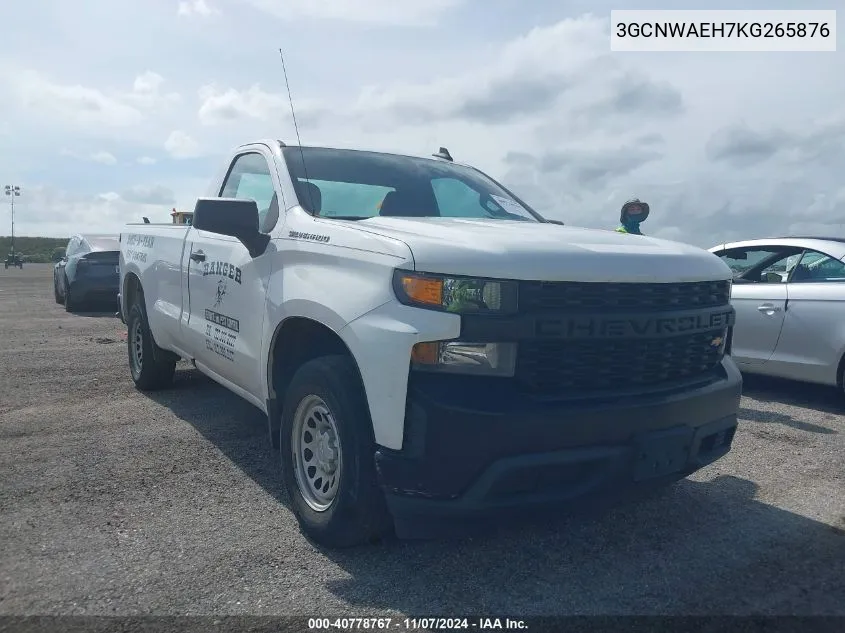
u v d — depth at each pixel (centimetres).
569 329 306
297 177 436
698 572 335
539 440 295
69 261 1439
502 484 295
